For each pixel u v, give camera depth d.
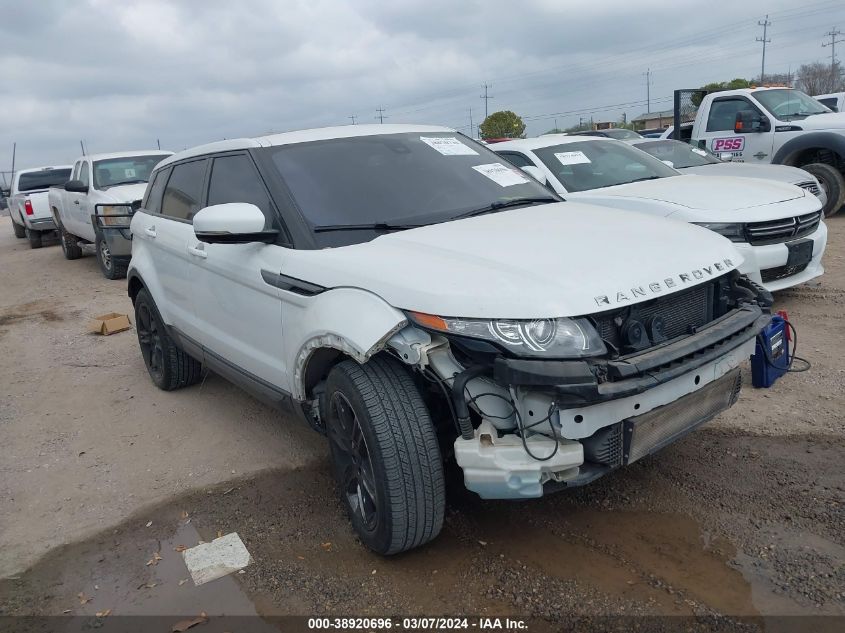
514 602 2.85
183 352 5.41
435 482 2.94
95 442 4.83
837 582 2.78
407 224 3.59
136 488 4.12
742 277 3.48
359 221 3.59
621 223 3.51
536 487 2.73
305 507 3.74
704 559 3.00
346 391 3.03
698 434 4.12
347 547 3.34
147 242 5.29
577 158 7.43
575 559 3.08
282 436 4.68
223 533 3.56
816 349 5.29
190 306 4.65
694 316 3.15
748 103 10.83
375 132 4.33
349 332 2.95
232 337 4.14
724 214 5.80
